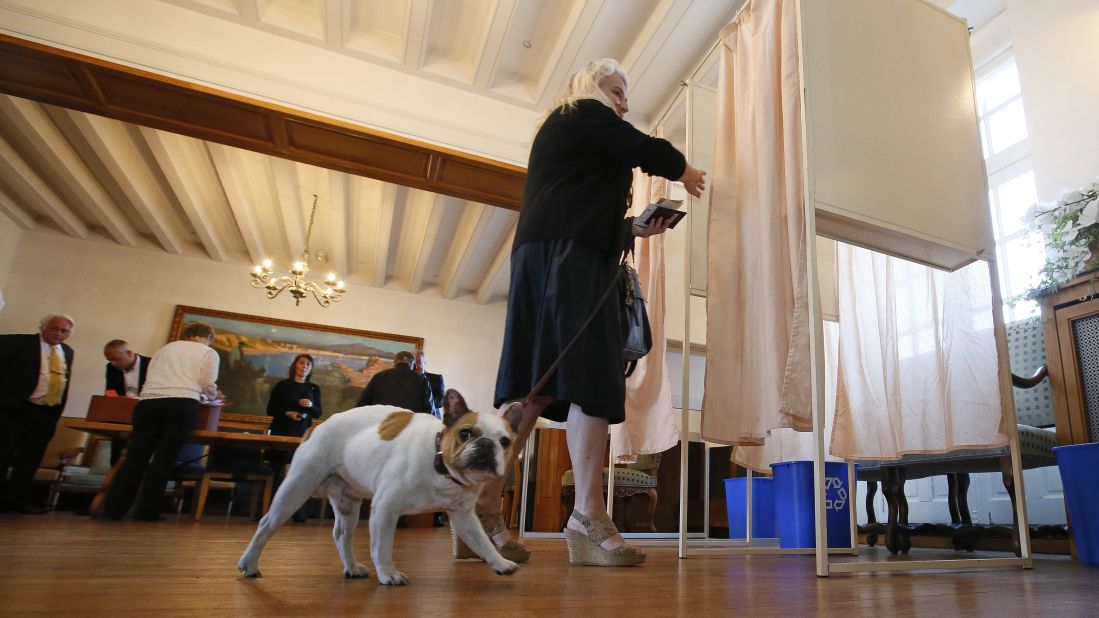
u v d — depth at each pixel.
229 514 5.52
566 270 1.49
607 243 1.57
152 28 4.40
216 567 1.28
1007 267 4.21
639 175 3.52
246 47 4.63
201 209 7.25
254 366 8.48
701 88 2.87
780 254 1.97
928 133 2.11
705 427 1.97
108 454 6.82
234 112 4.62
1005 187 4.35
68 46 4.15
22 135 6.20
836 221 1.90
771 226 2.00
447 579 1.19
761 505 3.50
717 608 0.94
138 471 3.70
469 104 5.18
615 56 4.91
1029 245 3.07
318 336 8.89
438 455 1.05
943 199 2.08
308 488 1.11
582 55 4.86
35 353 4.20
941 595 1.18
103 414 4.36
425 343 9.41
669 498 5.99
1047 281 2.73
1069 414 2.58
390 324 9.34
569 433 1.59
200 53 4.48
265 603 0.84
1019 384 2.83
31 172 6.76
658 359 2.91
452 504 1.09
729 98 2.37
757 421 1.98
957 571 1.75
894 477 2.84
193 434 4.25
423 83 5.08
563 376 1.41
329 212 7.43
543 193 1.60
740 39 2.36
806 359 1.75
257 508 4.57
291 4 4.76
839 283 2.86
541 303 1.51
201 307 8.48
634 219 1.90
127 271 8.32
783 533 2.78
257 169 6.51
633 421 2.93
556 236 1.53
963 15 4.70
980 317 2.28
